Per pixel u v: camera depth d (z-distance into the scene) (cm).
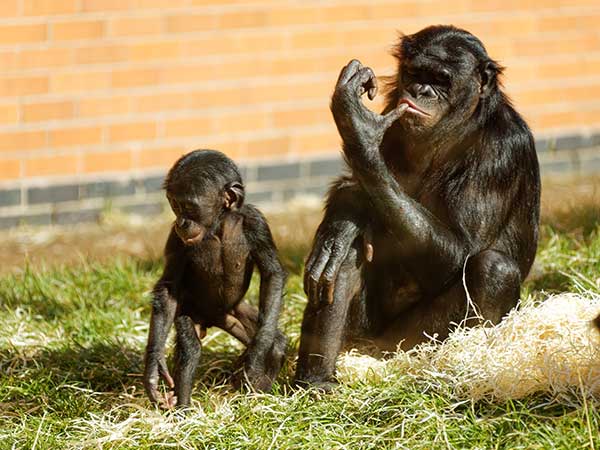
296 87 2048
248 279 1174
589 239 1608
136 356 1305
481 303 1173
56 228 1961
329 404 1096
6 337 1366
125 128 1970
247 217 1153
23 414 1136
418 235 1150
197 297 1178
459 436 1024
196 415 1084
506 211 1232
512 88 2183
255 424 1072
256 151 2045
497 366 1106
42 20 1894
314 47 2045
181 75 1983
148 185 2000
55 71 1917
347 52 2064
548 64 2195
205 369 1248
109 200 1981
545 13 2173
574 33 2203
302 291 1473
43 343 1352
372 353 1244
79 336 1362
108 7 1925
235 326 1202
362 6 2058
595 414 1026
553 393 1073
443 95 1192
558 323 1156
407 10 2083
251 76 2022
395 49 1252
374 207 1151
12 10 1875
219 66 2000
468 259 1194
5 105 1900
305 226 1936
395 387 1108
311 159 2080
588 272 1449
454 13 2114
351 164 1133
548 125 2222
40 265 1748
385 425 1062
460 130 1205
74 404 1164
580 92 2230
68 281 1564
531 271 1477
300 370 1162
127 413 1138
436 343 1195
